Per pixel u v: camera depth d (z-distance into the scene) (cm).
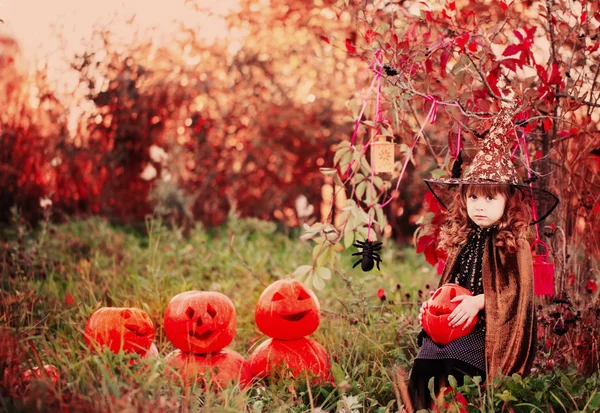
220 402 348
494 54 419
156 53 1021
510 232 360
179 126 1039
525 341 345
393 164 402
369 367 429
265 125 1017
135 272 621
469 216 373
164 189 934
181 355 396
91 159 974
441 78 412
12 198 910
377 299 566
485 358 345
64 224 866
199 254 716
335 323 504
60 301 544
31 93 954
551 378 356
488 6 474
